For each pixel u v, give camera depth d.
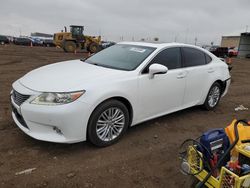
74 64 4.53
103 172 3.22
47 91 3.35
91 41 27.83
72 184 2.96
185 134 4.52
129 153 3.71
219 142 2.81
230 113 5.91
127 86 3.86
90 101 3.42
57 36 27.42
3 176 3.01
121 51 4.77
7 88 7.21
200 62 5.32
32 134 3.46
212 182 2.60
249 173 2.45
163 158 3.66
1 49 26.08
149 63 4.27
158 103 4.43
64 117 3.28
